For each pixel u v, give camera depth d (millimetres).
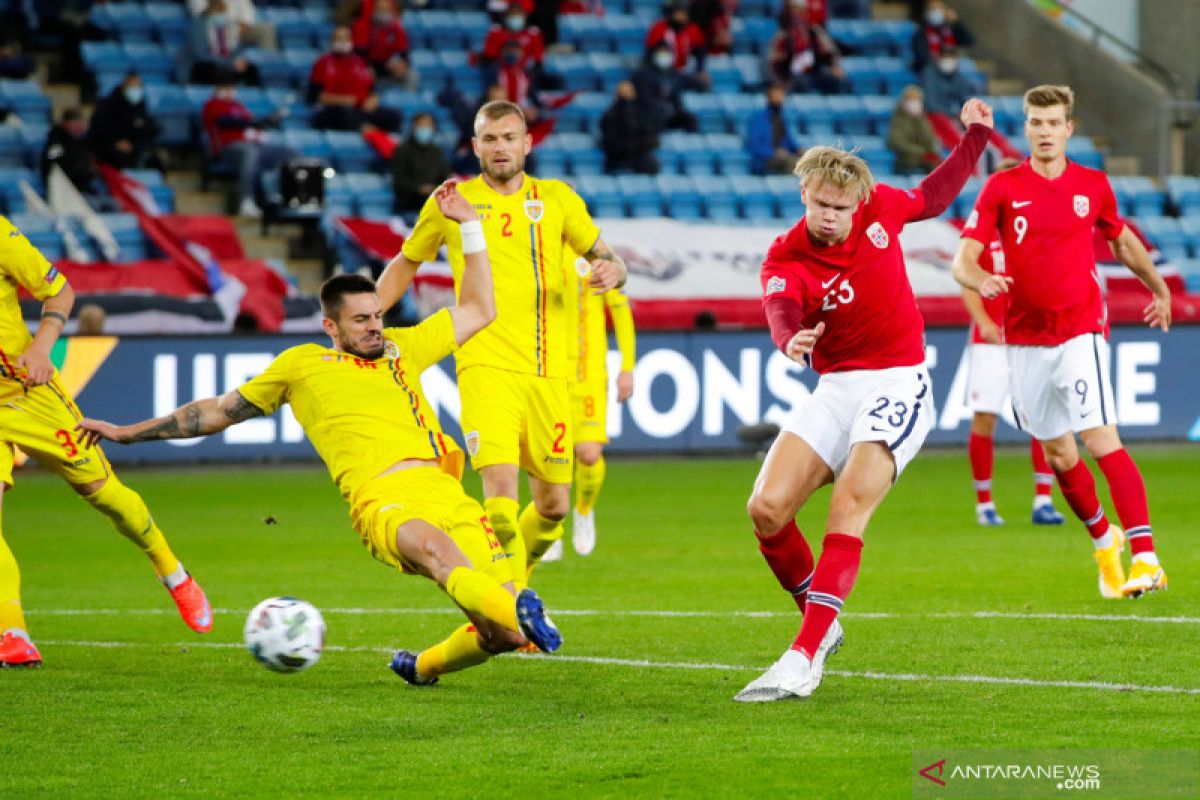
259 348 55594
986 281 26375
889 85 83750
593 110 77812
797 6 80125
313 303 63500
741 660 22953
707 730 18375
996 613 26562
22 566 35375
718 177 74812
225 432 57500
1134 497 27984
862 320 20641
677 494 48531
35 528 42719
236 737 18422
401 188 67688
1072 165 28484
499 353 25062
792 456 20906
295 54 76000
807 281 20406
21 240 23328
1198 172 81812
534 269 25141
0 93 70062
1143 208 78000
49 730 18859
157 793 16062
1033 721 18500
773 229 70875
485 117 25109
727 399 58688
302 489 50906
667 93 75938
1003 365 40031
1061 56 84875
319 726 18938
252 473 55719
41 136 68688
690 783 16062
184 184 70250
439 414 55750
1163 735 17734
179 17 75812
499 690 20969
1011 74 86938
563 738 18125
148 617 28094
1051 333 28297
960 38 86000
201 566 34625
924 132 77312
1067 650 23031
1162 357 60281
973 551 35188
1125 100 82438
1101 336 28422
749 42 85062
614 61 80438
